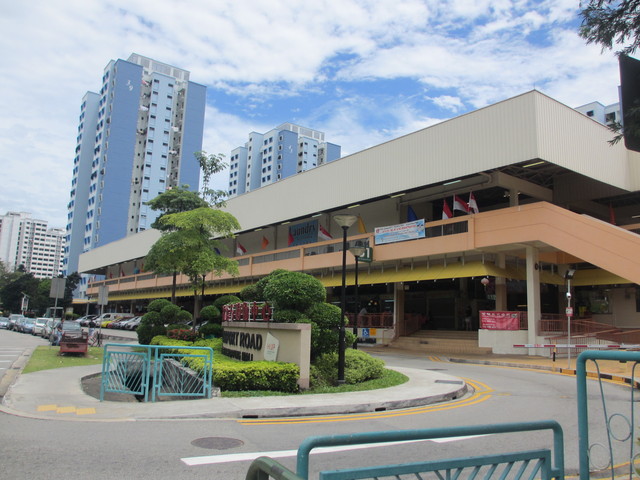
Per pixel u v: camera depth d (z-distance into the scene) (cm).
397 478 271
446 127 2695
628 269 1961
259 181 13075
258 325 1391
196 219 2494
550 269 2766
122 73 9038
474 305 3150
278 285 1347
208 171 4034
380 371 1447
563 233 2173
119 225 8712
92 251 7925
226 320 1745
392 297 3606
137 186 9012
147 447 647
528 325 2397
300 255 3656
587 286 2834
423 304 3447
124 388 1030
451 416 923
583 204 2894
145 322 2289
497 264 2658
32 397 1007
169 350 1617
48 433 706
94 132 9750
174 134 9512
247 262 4247
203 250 2547
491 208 3180
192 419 854
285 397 1049
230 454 625
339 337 1292
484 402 1103
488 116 2489
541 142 2283
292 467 571
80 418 822
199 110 9581
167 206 3756
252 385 1138
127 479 517
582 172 2456
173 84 9506
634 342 2144
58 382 1220
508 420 880
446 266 2788
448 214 2786
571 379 1554
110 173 8744
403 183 2897
